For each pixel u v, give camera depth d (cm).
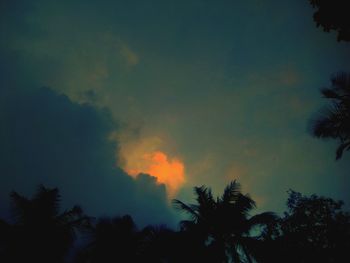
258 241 1698
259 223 1708
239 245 1702
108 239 2041
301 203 1923
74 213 1933
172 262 1666
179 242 1661
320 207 1867
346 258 1720
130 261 1964
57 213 1912
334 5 1003
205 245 1672
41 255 1755
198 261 1619
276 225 1761
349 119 1439
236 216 1731
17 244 1748
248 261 1694
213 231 1722
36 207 1862
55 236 1809
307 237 1797
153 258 1697
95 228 2080
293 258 1738
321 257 1742
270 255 1680
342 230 1788
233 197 1795
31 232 1794
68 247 1823
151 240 1734
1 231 1767
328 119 1485
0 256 1720
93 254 2005
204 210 1781
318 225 1836
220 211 1753
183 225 1727
